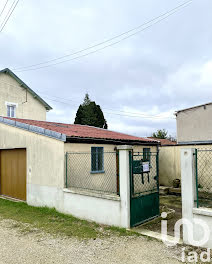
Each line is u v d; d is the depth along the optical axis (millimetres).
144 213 6125
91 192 6281
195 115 16062
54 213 6984
